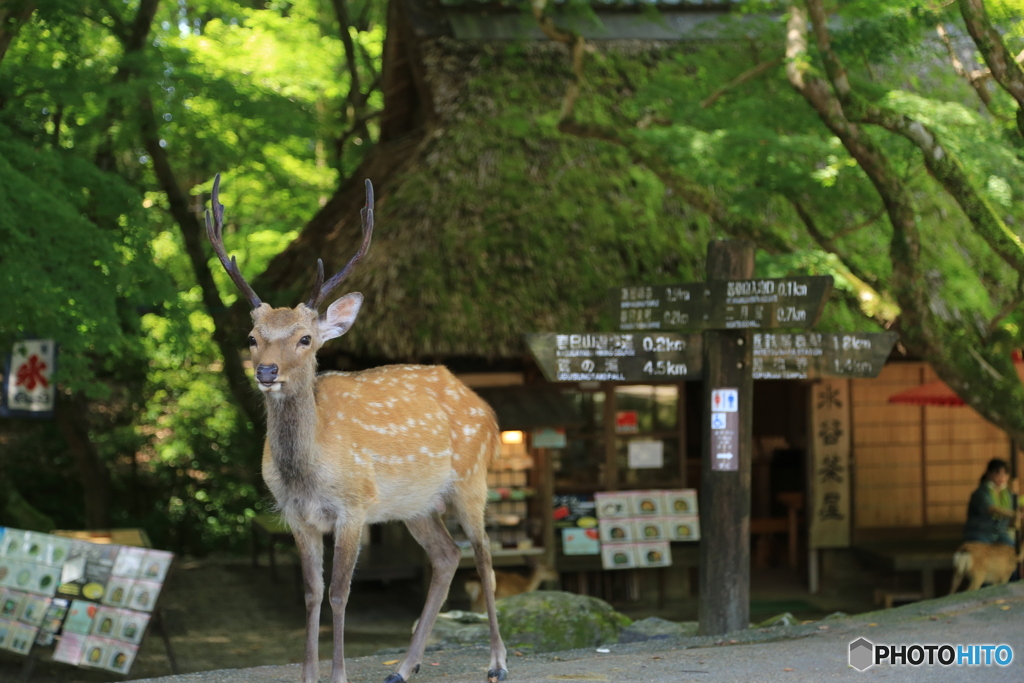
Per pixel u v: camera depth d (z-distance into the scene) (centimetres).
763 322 566
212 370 1445
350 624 892
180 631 883
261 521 1142
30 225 623
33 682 695
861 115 615
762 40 734
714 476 589
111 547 660
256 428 1123
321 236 997
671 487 945
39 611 660
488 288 838
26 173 665
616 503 913
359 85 1317
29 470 1334
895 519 1022
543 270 855
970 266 883
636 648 537
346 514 405
